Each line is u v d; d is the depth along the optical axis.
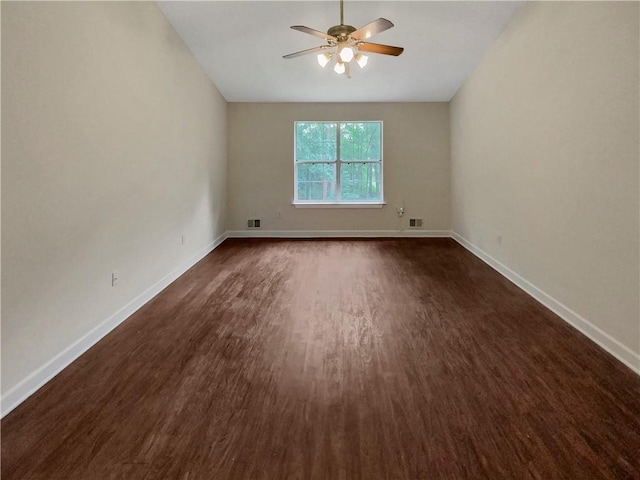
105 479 1.47
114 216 3.04
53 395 2.05
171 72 4.33
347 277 4.46
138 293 3.48
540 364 2.35
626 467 1.51
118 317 3.06
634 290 2.29
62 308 2.38
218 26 4.40
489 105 4.96
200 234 5.52
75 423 1.81
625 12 2.36
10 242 1.96
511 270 4.28
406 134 7.27
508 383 2.14
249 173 7.35
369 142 7.36
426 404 1.95
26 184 2.08
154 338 2.79
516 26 4.08
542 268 3.52
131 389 2.10
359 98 7.01
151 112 3.78
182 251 4.72
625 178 2.37
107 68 2.95
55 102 2.32
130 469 1.52
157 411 1.90
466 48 4.97
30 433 1.73
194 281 4.33
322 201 7.45
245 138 7.30
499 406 1.92
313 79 6.10
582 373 2.24
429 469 1.51
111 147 3.01
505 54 4.40
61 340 2.36
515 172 4.13
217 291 3.94
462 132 6.32
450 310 3.33
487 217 5.11
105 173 2.91
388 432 1.73
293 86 6.39
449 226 7.37
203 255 5.68
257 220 7.41
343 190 7.44
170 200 4.30
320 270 4.81
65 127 2.42
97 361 2.44
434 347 2.60
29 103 2.10
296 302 3.57
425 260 5.38
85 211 2.64
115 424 1.80
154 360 2.44
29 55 2.10
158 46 3.96
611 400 1.96
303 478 1.47
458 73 5.83
